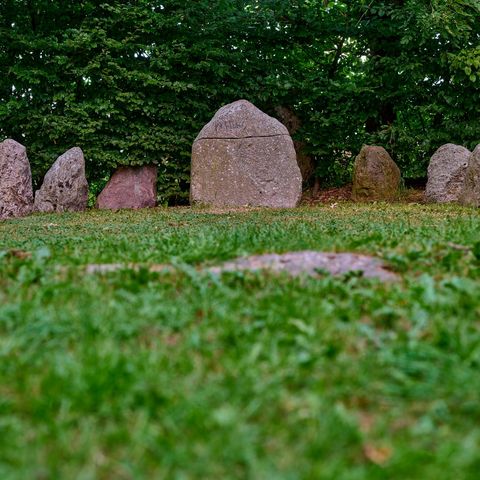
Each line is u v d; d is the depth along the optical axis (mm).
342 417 2422
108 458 2203
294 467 2119
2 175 14336
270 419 2459
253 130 15523
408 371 2895
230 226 9680
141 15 16125
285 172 15562
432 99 16875
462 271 4973
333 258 5512
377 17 17344
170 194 16750
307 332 3422
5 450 2232
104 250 6430
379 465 2131
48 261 5641
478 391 2645
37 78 15688
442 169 15070
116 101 16297
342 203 15438
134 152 16250
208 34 16797
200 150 15695
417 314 3705
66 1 16188
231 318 3703
